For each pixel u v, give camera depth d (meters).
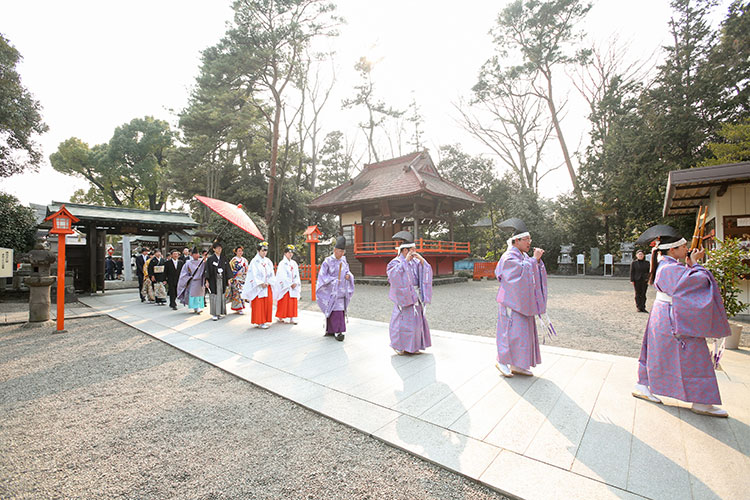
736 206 8.16
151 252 11.63
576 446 2.55
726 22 15.94
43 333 7.10
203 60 20.95
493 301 11.59
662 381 3.08
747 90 15.80
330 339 6.06
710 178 7.45
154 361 5.09
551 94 27.27
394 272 4.80
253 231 8.72
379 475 2.33
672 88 18.25
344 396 3.56
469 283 19.98
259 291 7.02
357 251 20.48
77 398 3.77
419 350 5.00
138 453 2.68
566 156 26.83
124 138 33.34
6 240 13.86
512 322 3.91
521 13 25.95
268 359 4.92
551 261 26.88
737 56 15.73
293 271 7.59
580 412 3.09
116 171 33.66
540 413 3.09
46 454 2.68
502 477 2.22
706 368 2.93
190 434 2.95
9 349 5.86
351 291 6.10
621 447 2.52
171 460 2.57
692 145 17.30
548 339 6.05
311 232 12.10
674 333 2.97
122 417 3.30
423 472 2.35
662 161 18.17
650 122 18.84
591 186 25.67
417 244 17.67
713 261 5.39
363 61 31.58
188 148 23.27
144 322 8.02
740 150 12.45
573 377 3.98
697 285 2.87
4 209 14.11
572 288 15.28
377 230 21.75
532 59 26.61
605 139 24.22
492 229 28.50
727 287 5.25
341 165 36.28
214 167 23.16
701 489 2.04
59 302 7.20
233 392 3.85
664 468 2.26
